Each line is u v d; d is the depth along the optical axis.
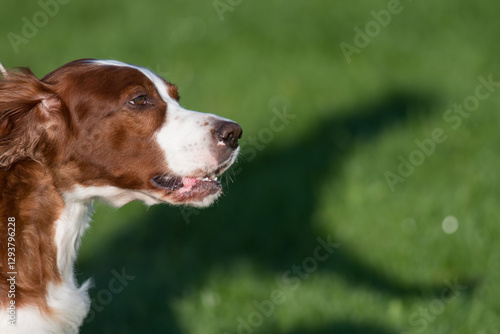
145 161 6.88
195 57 18.77
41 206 6.55
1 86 6.57
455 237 10.05
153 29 21.36
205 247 10.98
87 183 6.87
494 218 10.14
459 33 18.78
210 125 6.91
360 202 11.34
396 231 10.51
